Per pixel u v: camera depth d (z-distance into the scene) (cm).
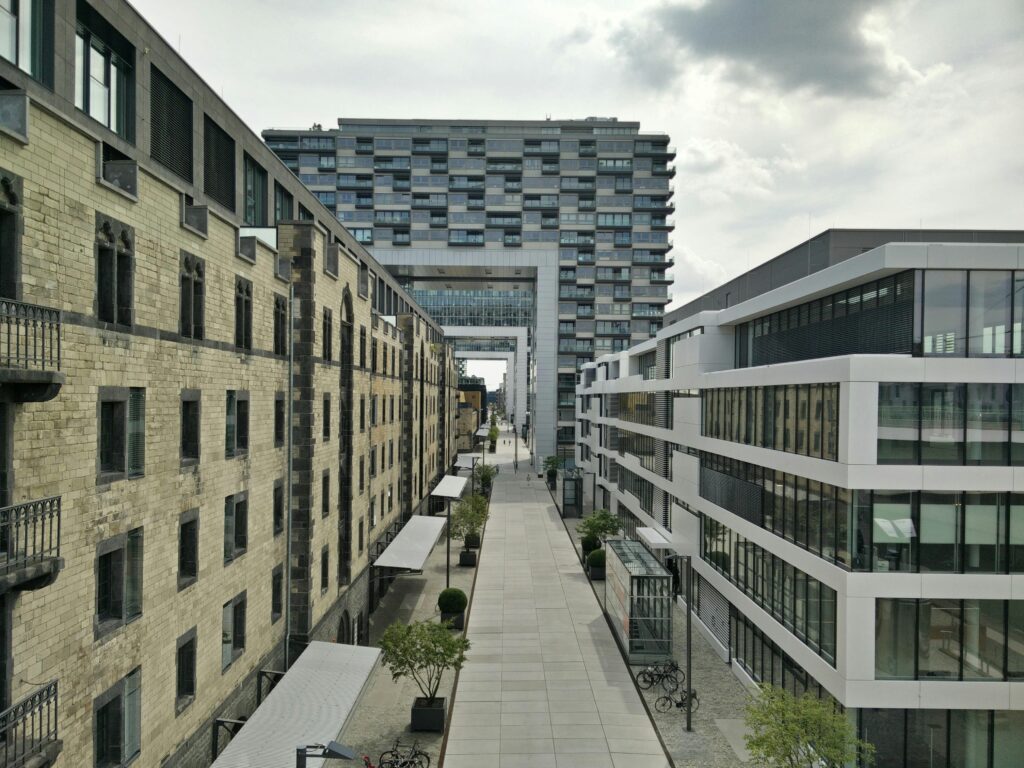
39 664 913
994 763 1589
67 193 970
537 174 9475
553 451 8144
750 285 2856
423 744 1888
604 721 2030
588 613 3078
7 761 787
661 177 9562
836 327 1972
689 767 1755
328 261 2320
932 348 1593
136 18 1659
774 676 2070
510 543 4519
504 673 2394
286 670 1986
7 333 820
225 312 1564
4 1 1216
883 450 1588
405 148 9550
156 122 1791
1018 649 1591
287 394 2008
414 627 2048
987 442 1590
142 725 1190
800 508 1878
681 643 2725
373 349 3106
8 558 801
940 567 1584
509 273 8694
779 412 2027
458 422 10612
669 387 3356
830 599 1684
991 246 1586
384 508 3428
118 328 1111
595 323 9444
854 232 2172
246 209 2388
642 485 4150
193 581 1401
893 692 1573
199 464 1427
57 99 1345
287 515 2005
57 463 954
